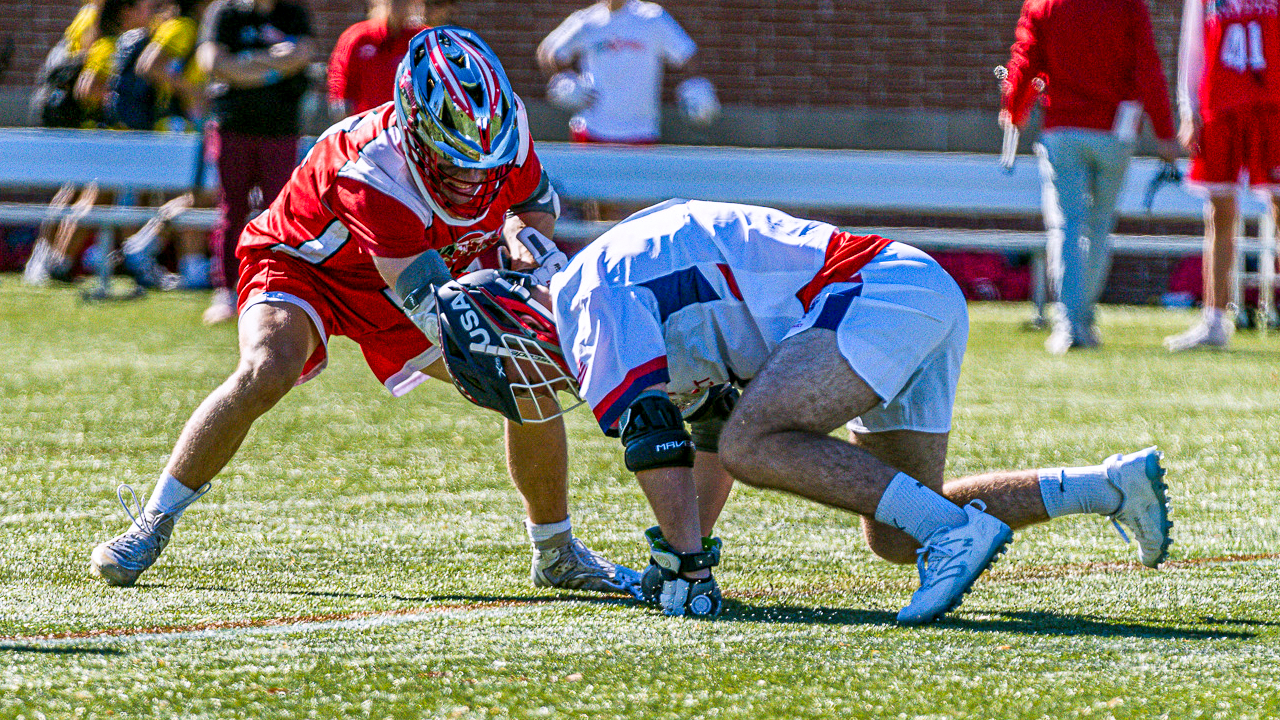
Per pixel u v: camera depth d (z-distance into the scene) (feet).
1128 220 141.69
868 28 142.82
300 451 60.85
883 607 36.14
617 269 34.91
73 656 29.94
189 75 120.67
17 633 32.30
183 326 100.32
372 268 40.57
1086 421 69.41
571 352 35.06
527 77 142.20
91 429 64.44
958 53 143.43
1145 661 29.66
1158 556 36.55
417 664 29.45
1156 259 141.90
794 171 122.93
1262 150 94.07
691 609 35.12
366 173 37.73
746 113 142.72
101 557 38.40
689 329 34.94
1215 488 53.62
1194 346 97.66
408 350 42.29
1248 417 70.69
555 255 40.83
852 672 28.76
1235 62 92.38
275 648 30.94
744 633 32.73
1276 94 92.94
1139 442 63.72
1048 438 64.75
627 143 126.93
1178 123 140.87
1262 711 26.00
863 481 33.63
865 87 143.43
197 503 50.29
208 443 39.06
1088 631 32.83
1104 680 28.09
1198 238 129.49
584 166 121.19
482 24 141.49
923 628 33.22
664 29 127.03
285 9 97.81
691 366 35.50
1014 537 44.75
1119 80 92.32
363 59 100.27
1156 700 26.68
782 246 35.27
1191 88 94.99
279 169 98.58
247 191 100.01
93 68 123.85
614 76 125.80
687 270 34.99
